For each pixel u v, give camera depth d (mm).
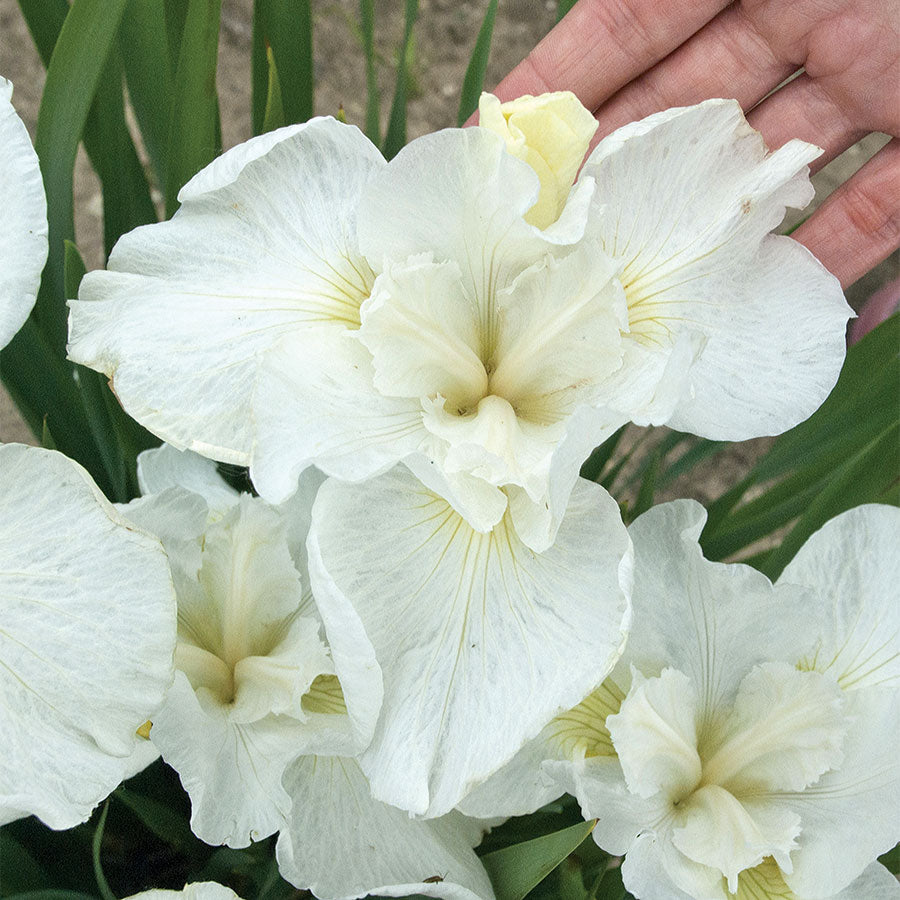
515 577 233
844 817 258
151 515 240
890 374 337
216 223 241
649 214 251
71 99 289
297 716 237
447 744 224
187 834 284
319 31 661
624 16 337
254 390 220
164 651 207
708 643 259
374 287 231
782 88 364
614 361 240
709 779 263
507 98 356
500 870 251
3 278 213
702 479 586
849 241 357
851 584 267
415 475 228
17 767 204
